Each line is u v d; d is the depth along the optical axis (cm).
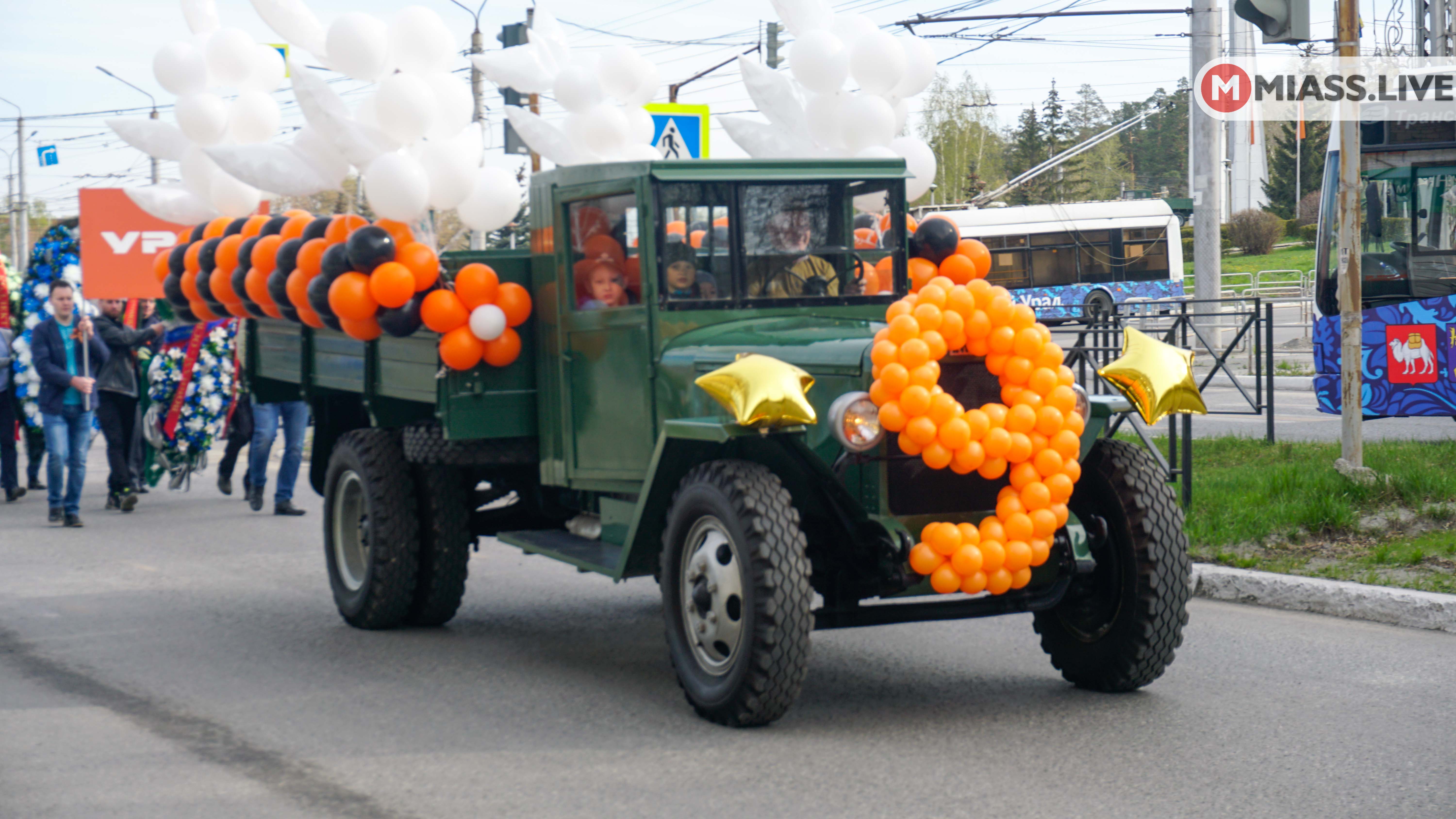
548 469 705
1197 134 2175
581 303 664
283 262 740
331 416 874
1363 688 594
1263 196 8962
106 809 470
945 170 9300
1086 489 596
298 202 845
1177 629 570
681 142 1371
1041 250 3706
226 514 1278
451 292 675
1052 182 10512
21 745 546
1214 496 963
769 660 521
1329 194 1482
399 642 736
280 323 906
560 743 537
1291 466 1063
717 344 597
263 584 914
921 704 584
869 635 723
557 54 783
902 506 547
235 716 587
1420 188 1433
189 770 512
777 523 523
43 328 1191
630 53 749
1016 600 563
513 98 1366
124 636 755
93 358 1248
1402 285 1439
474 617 803
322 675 660
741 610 533
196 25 835
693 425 540
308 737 552
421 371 712
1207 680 613
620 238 636
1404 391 1441
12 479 1391
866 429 522
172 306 920
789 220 638
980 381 541
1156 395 573
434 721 574
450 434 688
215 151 710
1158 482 574
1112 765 495
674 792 474
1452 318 1412
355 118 700
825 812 452
